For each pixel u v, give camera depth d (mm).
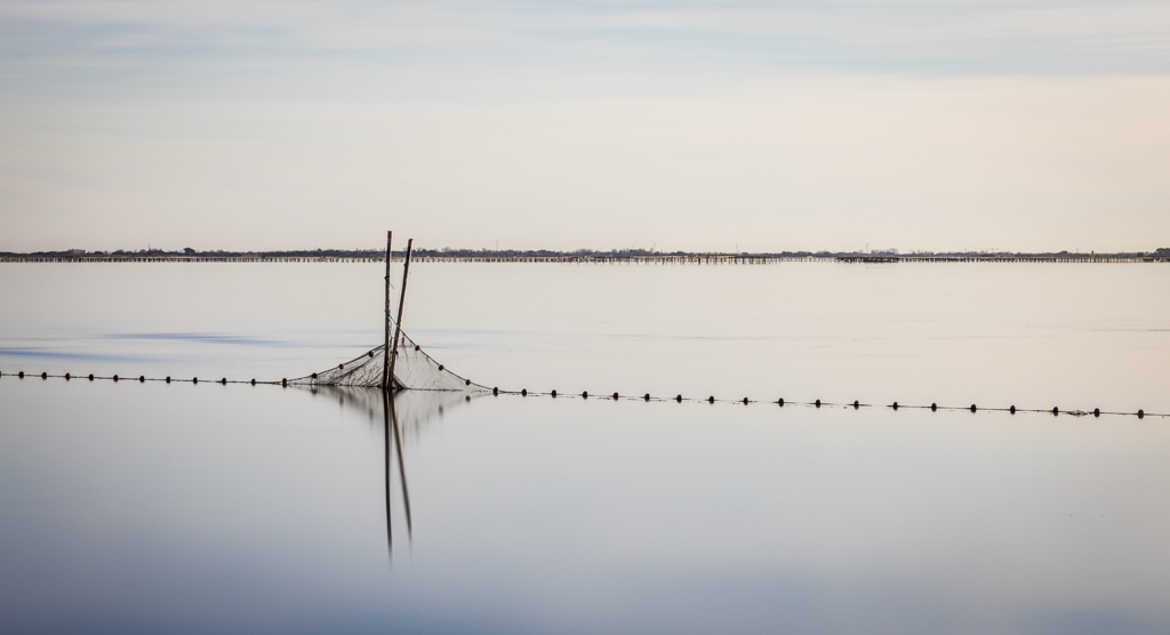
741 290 195375
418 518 35625
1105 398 61719
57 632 26312
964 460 44094
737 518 35906
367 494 38562
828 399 60406
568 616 27562
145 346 88375
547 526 34906
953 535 34156
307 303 149000
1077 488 39750
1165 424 52188
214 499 37781
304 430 49531
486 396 59688
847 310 137250
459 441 47250
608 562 31469
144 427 49938
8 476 40719
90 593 28812
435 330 104312
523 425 51000
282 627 26750
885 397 61344
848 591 29359
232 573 30422
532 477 41094
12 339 94000
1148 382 68062
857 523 35375
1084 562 31641
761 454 45094
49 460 43312
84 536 33531
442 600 28578
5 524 34750
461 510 36594
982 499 38250
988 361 78812
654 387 64750
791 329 106438
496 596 28906
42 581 29625
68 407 55281
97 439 47344
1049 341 94312
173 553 32000
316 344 90500
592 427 50531
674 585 29766
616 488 39469
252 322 114375
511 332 101938
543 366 74875
